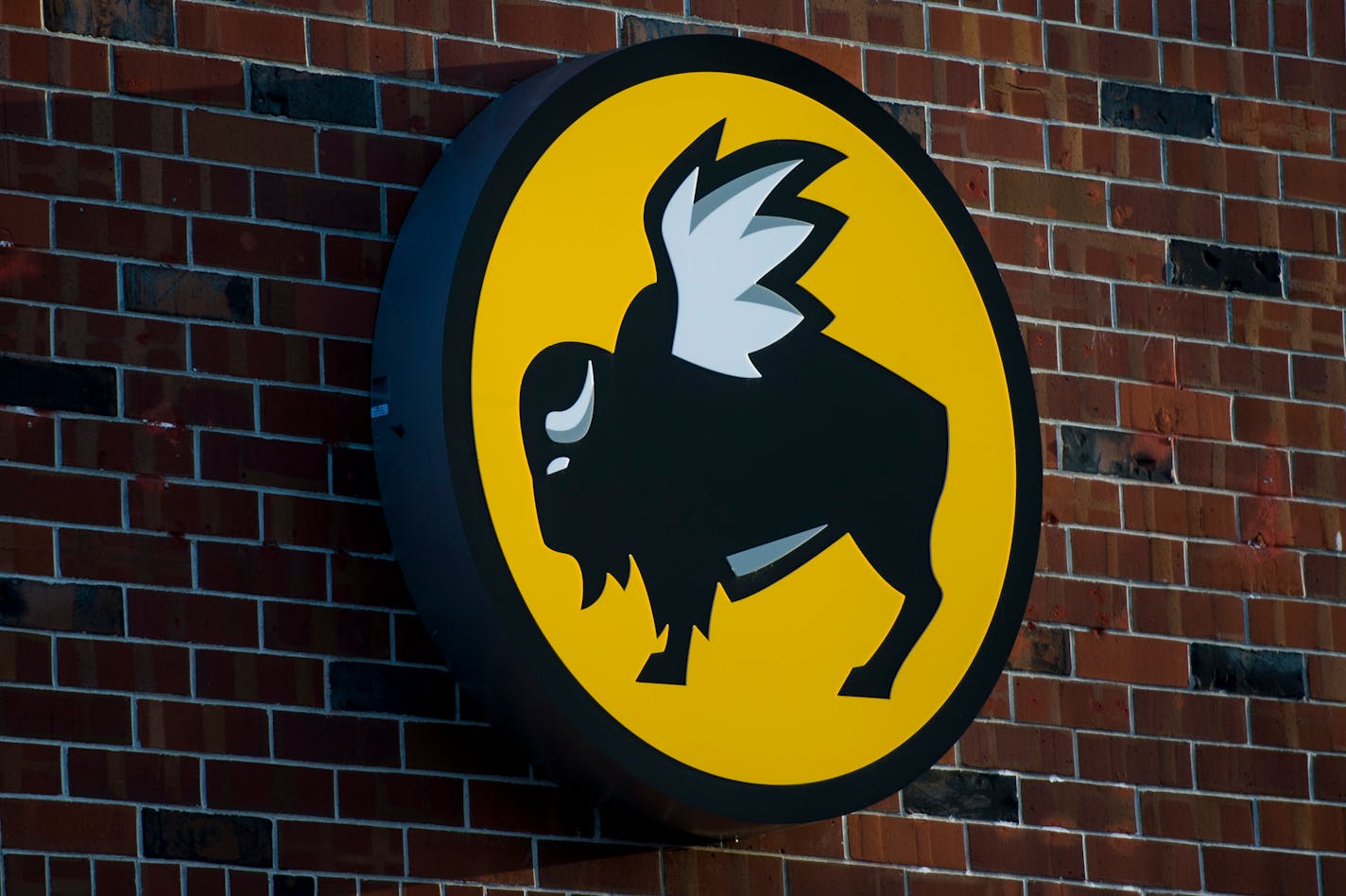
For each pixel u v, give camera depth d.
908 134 18.23
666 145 17.11
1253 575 19.23
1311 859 18.80
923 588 17.36
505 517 15.73
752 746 16.34
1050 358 18.94
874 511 17.28
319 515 16.11
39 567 15.27
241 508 15.90
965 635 17.47
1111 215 19.48
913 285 17.92
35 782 14.92
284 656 15.79
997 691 18.09
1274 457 19.58
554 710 15.64
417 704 16.12
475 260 16.06
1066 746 18.19
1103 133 19.62
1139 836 18.23
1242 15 20.47
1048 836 17.92
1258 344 19.75
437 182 16.70
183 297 16.06
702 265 17.03
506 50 17.53
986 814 17.77
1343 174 20.53
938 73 19.09
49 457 15.45
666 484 16.45
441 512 15.67
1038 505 18.06
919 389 17.75
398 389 16.08
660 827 16.56
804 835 17.14
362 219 16.72
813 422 17.20
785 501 16.91
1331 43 20.80
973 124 19.12
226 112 16.48
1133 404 19.16
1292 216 20.19
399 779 15.95
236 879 15.29
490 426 15.84
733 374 16.94
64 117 16.00
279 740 15.66
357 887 15.62
